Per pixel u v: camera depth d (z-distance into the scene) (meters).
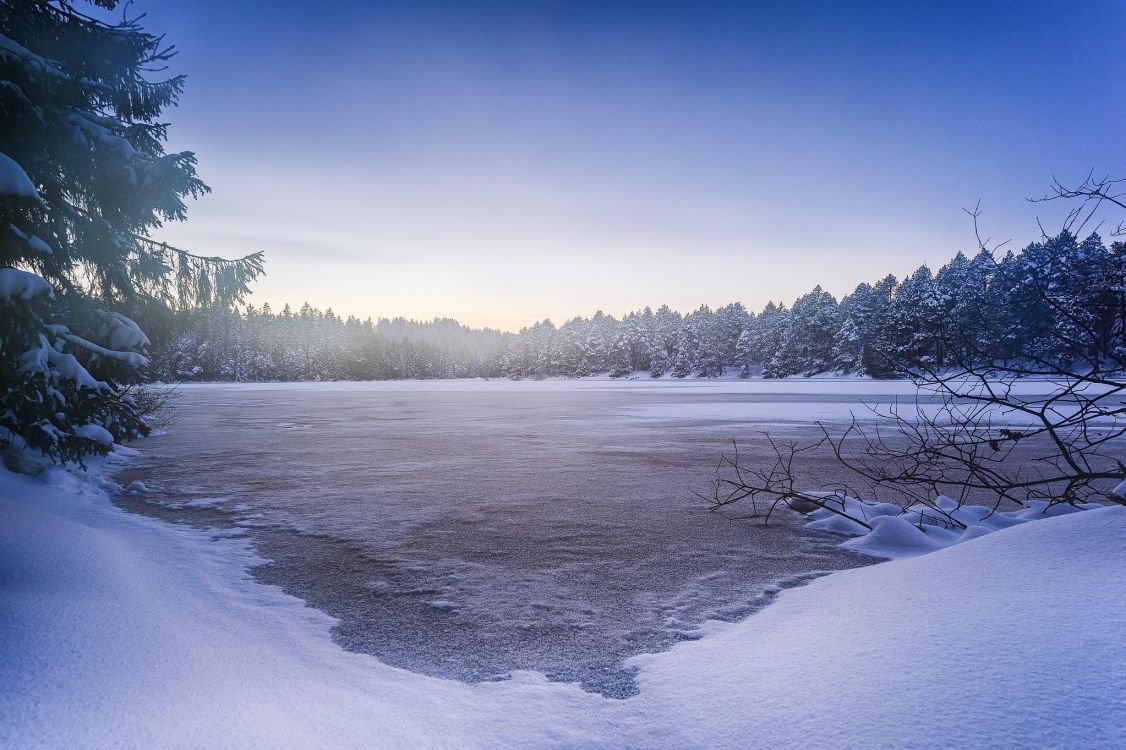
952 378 4.11
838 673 2.55
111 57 10.02
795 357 99.19
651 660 3.35
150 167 9.52
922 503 8.12
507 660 3.44
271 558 5.70
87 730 2.28
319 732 2.38
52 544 4.87
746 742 2.18
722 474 10.85
